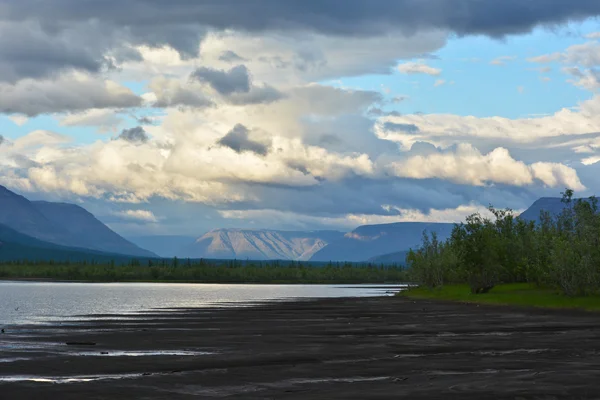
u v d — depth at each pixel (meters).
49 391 29.61
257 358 41.34
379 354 43.22
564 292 110.38
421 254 178.12
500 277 148.75
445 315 87.69
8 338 54.75
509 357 41.09
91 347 47.84
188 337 55.88
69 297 165.88
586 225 122.19
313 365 38.19
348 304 124.31
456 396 28.00
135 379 33.12
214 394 29.11
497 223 152.00
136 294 192.12
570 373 34.09
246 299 153.12
